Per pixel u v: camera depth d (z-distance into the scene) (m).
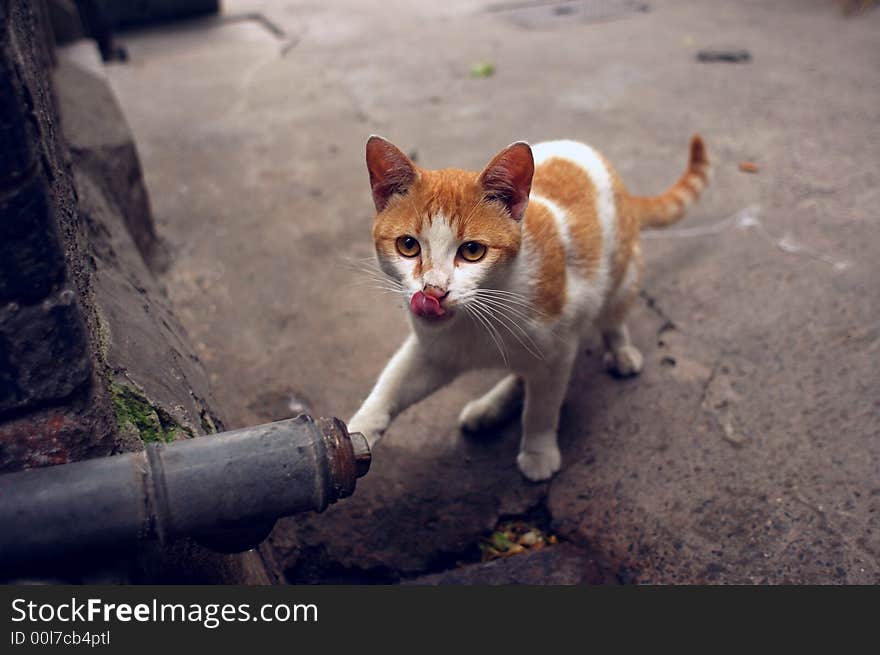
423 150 1.20
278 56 1.72
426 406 0.75
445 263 0.54
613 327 0.73
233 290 0.92
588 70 1.49
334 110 1.39
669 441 0.69
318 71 1.60
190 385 0.58
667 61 1.50
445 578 0.60
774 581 0.57
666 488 0.65
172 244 1.01
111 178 0.88
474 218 0.54
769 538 0.60
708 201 1.01
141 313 0.62
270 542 0.64
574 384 0.76
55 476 0.39
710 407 0.72
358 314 0.87
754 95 1.31
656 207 0.78
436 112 1.35
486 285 0.56
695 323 0.81
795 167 1.07
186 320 0.87
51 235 0.38
